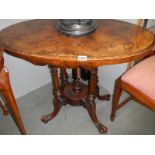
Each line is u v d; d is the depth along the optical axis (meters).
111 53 0.94
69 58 0.92
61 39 1.05
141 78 1.12
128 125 1.48
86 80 1.81
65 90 1.49
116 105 1.39
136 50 0.97
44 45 1.01
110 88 1.73
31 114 1.58
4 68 1.02
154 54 1.25
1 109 1.60
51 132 1.44
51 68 1.20
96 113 1.58
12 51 0.98
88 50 0.96
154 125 1.47
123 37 1.07
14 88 1.66
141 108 1.61
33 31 1.14
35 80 1.76
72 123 1.50
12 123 1.51
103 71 1.71
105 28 1.16
